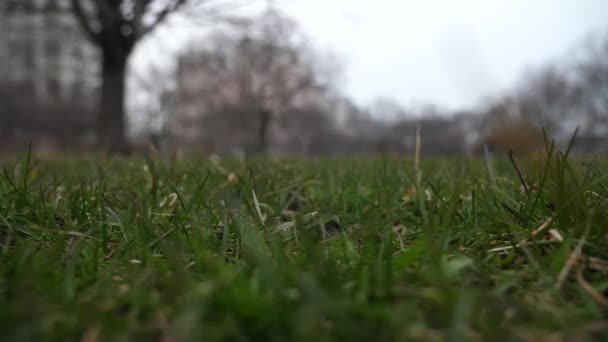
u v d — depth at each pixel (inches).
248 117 1021.8
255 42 865.5
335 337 17.7
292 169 82.0
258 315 19.0
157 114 904.3
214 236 36.4
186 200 47.6
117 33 357.4
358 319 19.3
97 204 46.1
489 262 30.6
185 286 22.4
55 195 51.8
